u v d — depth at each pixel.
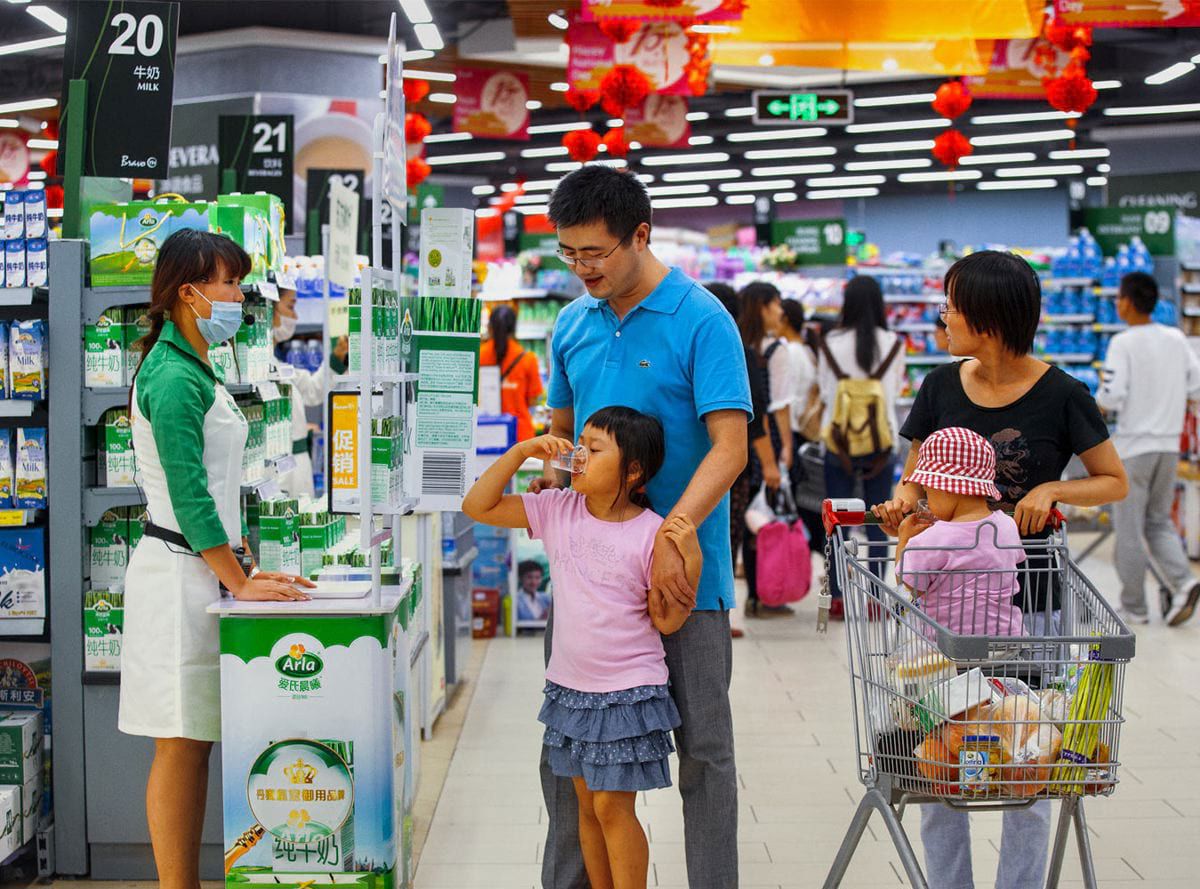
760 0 8.99
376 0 10.75
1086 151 18.38
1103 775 2.27
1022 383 2.85
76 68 3.84
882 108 17.33
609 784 2.54
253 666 2.88
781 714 5.17
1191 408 9.40
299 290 6.39
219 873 3.38
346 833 2.89
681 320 2.66
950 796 2.29
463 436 2.92
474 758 4.53
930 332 12.91
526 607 6.79
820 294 12.24
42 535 3.43
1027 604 2.70
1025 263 2.79
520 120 12.27
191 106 11.02
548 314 11.42
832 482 7.02
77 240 3.38
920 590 2.53
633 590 2.59
